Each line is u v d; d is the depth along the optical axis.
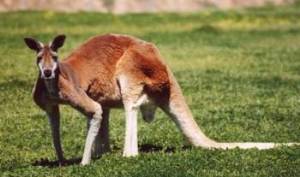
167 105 30.20
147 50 29.67
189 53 65.75
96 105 28.00
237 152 29.73
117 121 38.56
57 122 28.25
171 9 116.69
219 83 50.12
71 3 108.56
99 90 28.88
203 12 106.12
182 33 80.94
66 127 36.78
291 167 27.98
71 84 27.39
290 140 33.66
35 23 83.31
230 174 26.98
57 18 88.12
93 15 92.44
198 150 30.05
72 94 27.27
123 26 84.69
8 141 33.75
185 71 55.75
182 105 30.38
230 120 38.25
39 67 26.33
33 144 33.22
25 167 28.75
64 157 30.72
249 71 56.34
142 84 29.28
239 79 52.16
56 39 26.52
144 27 84.94
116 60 29.19
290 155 29.38
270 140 33.72
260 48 71.56
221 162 28.44
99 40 29.25
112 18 90.56
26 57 59.88
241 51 68.38
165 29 84.31
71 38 72.31
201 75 53.75
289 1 136.25
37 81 27.19
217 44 73.19
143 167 27.75
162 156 29.31
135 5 113.25
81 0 109.31
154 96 29.80
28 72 53.03
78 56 28.55
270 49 70.94
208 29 84.62
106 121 30.33
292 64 60.66
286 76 54.28
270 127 36.44
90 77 28.39
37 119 38.59
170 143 33.22
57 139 28.28
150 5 114.81
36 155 31.38
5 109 40.97
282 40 79.31
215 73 54.94
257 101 43.75
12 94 44.81
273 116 39.19
